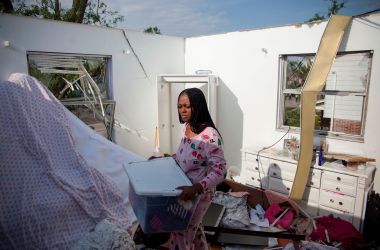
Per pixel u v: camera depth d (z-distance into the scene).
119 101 4.85
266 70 4.61
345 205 3.50
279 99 4.54
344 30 3.74
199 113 1.87
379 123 3.66
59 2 8.21
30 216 2.20
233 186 3.97
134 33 4.90
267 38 4.52
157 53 5.29
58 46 4.03
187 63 5.73
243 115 4.98
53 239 2.24
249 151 4.33
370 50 3.62
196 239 1.98
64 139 2.80
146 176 1.76
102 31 4.48
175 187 1.60
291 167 3.91
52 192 2.38
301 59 4.31
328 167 3.61
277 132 4.62
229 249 2.98
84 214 2.46
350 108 3.90
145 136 5.32
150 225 1.62
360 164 3.61
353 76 3.82
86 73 4.41
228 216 3.32
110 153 3.23
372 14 3.54
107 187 2.77
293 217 3.38
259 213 3.55
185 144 1.92
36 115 2.70
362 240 3.10
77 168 2.70
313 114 3.64
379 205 3.40
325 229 3.20
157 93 5.19
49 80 4.36
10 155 2.35
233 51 4.97
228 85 5.12
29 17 3.71
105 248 2.12
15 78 2.81
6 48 3.57
